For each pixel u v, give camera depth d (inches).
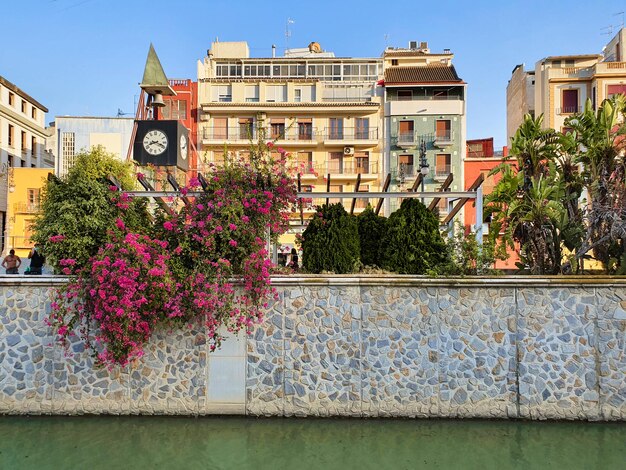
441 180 1648.6
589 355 350.9
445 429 343.0
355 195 403.5
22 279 359.3
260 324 359.6
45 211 374.3
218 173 379.9
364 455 313.6
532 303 354.9
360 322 358.0
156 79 709.3
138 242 345.7
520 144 478.3
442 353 355.3
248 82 1761.8
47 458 307.9
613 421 348.2
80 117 1541.6
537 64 1605.6
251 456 313.0
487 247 387.2
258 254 355.6
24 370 359.9
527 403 351.3
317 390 356.5
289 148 1718.8
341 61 1824.6
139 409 358.0
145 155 614.2
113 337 341.7
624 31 1592.0
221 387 358.0
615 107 445.7
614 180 431.5
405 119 1700.3
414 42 2022.6
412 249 383.2
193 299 346.9
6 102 1573.6
